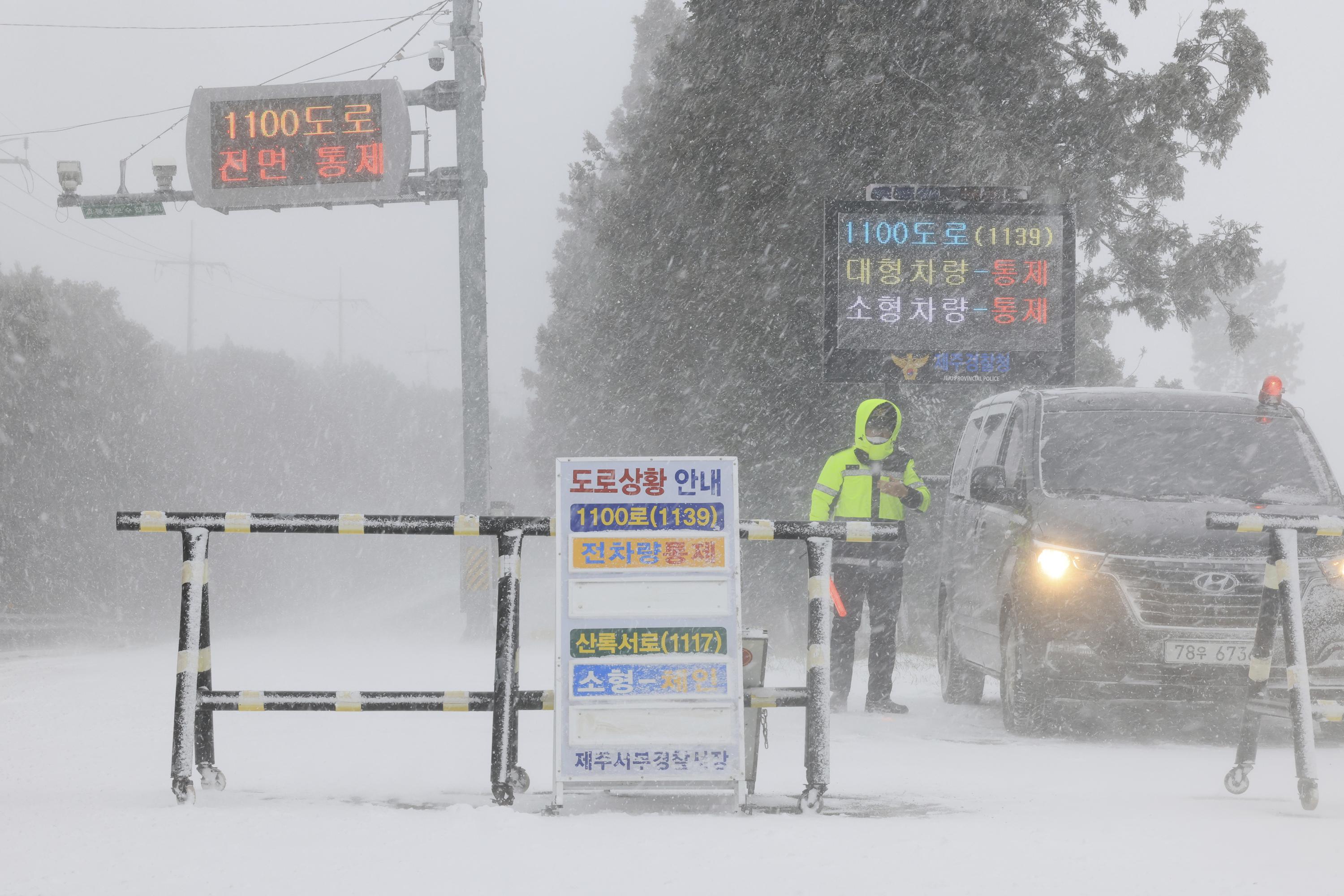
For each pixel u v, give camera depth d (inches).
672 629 893.2
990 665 1556.3
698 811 898.7
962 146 3191.4
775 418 3484.3
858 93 3262.8
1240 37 3481.8
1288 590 973.2
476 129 3718.0
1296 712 948.0
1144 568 1350.9
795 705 912.3
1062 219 2751.0
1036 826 834.8
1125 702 1674.5
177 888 658.2
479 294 3730.3
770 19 3457.2
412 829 799.1
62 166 3595.0
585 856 733.9
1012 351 2741.1
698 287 3865.7
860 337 2728.8
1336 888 668.1
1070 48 3582.7
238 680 1967.3
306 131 3540.8
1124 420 1569.9
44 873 687.7
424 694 895.7
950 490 1876.2
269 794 947.3
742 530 906.7
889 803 936.9
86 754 1187.3
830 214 2736.2
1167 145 3543.3
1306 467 1524.4
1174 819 867.4
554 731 901.8
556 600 892.6
